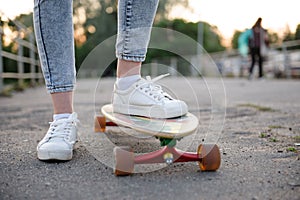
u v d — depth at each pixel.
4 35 5.45
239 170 1.38
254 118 2.78
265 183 1.23
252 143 1.87
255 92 5.59
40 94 5.80
